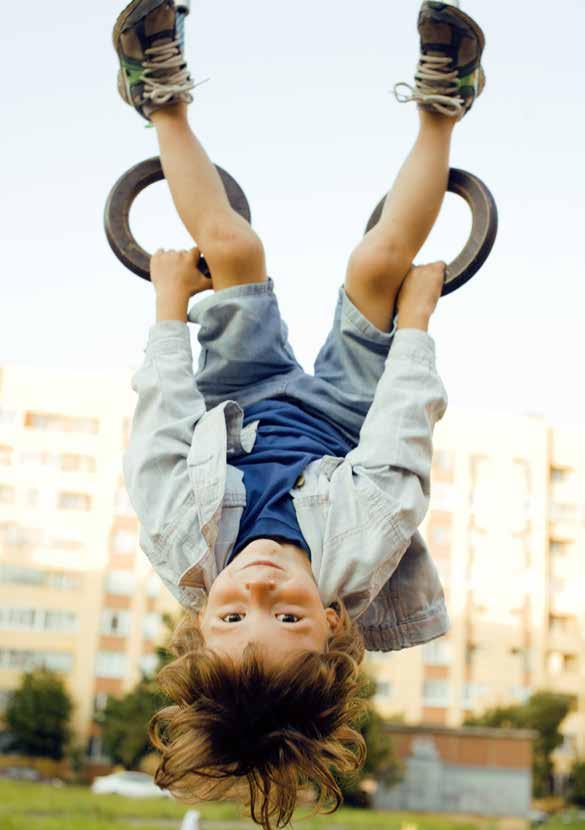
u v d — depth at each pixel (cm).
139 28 242
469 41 239
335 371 249
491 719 3400
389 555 215
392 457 221
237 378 246
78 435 3581
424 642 238
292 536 213
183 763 198
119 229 254
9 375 3597
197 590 220
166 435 228
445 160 244
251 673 194
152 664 3356
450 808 2114
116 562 3481
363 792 2144
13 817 1362
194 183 244
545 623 3734
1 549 3441
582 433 3950
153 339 241
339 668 204
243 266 240
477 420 3866
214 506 216
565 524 3881
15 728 3158
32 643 3372
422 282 241
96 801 1897
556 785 3619
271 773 196
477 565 3747
